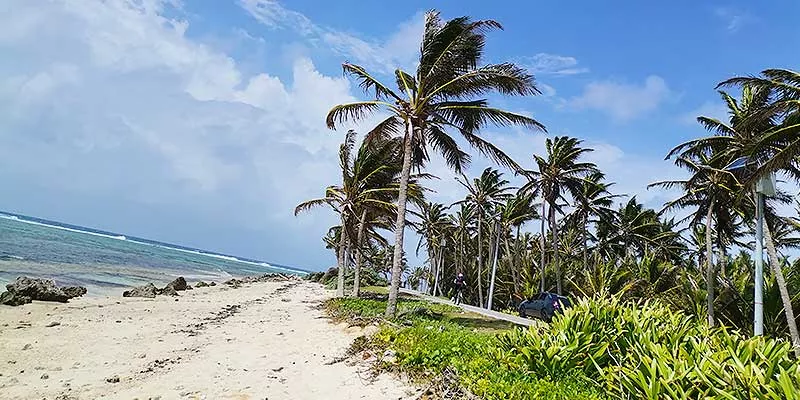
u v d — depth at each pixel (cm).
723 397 442
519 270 4222
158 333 1239
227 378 799
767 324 2184
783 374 415
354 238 2848
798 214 2402
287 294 3072
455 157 1930
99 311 1609
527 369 699
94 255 4775
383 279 5703
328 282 4803
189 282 3862
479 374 695
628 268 3312
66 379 759
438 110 1753
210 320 1552
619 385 569
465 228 4884
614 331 700
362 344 1033
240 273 7450
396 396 701
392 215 2892
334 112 1772
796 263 2678
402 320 1438
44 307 1608
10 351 926
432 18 1722
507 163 1828
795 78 1586
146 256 6675
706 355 523
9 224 7506
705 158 2412
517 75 1631
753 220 2716
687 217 3022
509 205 3994
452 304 2867
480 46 1717
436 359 793
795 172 1948
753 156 1733
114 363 887
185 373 824
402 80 1766
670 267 3322
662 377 498
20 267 2752
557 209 3606
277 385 764
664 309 758
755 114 1658
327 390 738
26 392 681
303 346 1096
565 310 795
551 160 3397
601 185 3706
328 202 2697
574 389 613
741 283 2528
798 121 1591
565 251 4894
